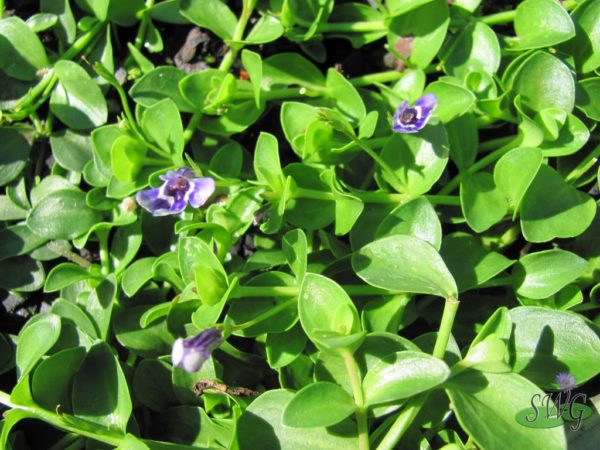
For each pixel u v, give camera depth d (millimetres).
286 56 133
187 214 126
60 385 112
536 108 123
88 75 129
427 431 109
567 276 111
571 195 116
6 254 126
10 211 131
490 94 124
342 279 121
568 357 103
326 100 132
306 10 134
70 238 124
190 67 138
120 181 121
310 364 113
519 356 105
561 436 94
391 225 112
